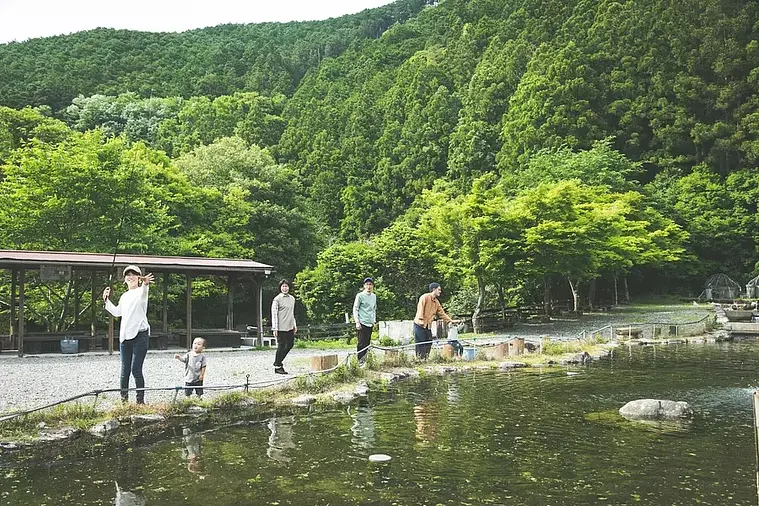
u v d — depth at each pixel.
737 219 47.91
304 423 7.82
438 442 6.84
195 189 30.67
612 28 60.03
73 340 15.98
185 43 109.69
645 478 5.56
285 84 96.12
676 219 47.34
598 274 33.16
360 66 90.75
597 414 8.38
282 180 41.16
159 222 25.41
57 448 6.54
